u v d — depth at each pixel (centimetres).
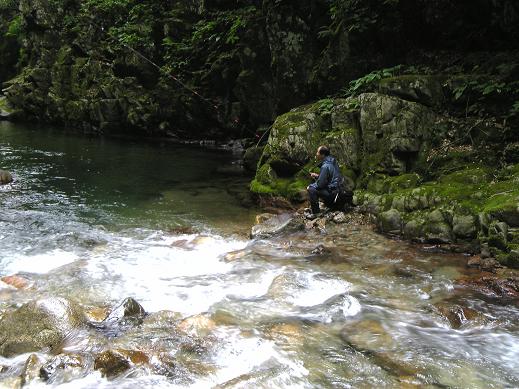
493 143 845
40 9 2369
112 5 2094
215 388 385
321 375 416
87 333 473
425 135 891
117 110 1975
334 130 977
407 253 703
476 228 693
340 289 594
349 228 810
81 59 2206
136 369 414
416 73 1027
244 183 1193
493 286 591
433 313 532
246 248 746
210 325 495
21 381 399
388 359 444
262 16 1434
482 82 897
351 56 1159
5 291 578
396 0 1086
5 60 2848
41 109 2334
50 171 1284
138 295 580
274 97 1412
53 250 734
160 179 1229
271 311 536
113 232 824
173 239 796
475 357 450
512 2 923
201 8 1788
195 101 1745
